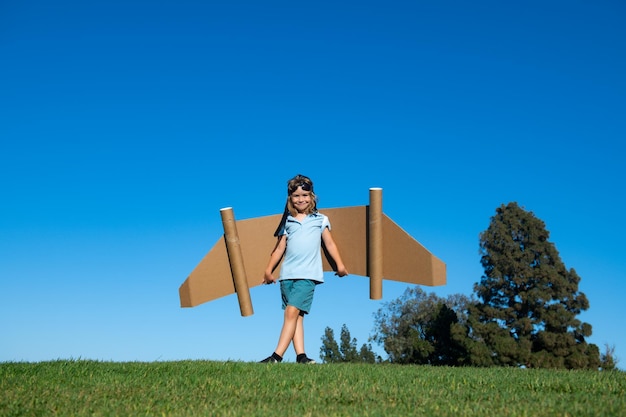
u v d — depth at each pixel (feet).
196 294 24.22
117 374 19.27
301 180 24.30
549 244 89.25
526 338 86.79
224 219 24.02
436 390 16.44
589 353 85.66
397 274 23.67
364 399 15.20
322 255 25.03
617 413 12.89
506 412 13.24
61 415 13.89
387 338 114.21
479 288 92.02
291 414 13.43
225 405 14.76
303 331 24.00
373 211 23.59
